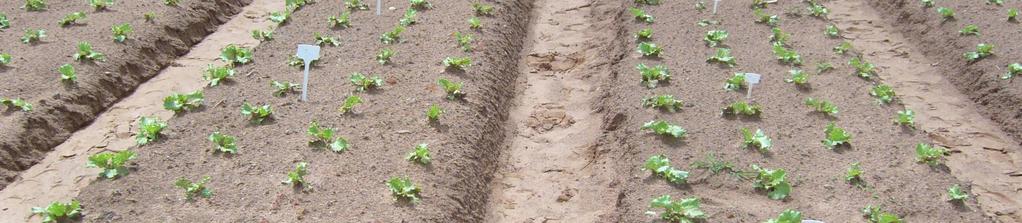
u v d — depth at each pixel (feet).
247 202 12.23
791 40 17.80
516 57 17.79
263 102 14.57
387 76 15.53
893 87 16.84
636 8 19.17
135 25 17.19
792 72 15.84
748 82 15.40
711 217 12.25
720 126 14.33
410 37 17.13
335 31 17.40
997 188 13.93
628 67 16.38
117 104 15.40
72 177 13.43
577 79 17.16
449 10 18.57
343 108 14.32
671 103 14.82
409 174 12.89
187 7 18.30
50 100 14.55
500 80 16.22
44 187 13.21
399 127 13.98
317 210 12.13
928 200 12.71
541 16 20.25
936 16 18.79
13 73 15.19
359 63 16.01
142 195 12.35
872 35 19.13
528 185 13.87
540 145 14.88
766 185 12.82
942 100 16.46
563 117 15.71
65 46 16.20
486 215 13.20
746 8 19.33
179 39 17.51
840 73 16.38
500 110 15.52
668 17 18.71
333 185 12.59
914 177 13.19
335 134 13.73
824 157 13.58
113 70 15.76
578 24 19.85
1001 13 18.79
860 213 12.41
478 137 14.14
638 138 14.06
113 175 12.67
